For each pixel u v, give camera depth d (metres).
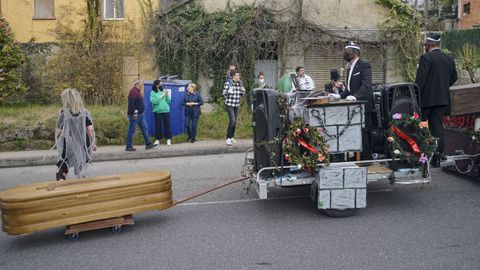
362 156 6.80
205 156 11.66
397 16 17.75
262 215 6.57
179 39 17.09
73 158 6.80
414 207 6.66
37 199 5.57
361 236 5.68
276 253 5.27
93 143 7.00
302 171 6.47
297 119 6.25
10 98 17.34
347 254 5.18
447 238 5.54
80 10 17.97
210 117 15.00
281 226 6.11
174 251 5.46
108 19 17.91
